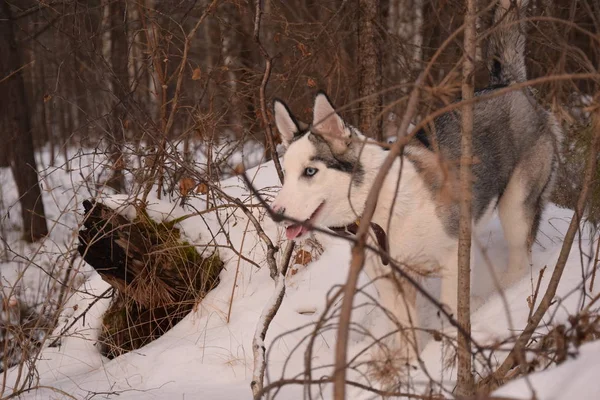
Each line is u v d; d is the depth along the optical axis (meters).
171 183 5.79
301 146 3.95
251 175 6.50
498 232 5.49
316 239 5.58
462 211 2.94
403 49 7.21
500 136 4.61
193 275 5.41
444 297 4.18
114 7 8.10
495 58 5.04
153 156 5.66
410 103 2.27
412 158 4.11
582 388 2.12
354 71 7.06
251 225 5.65
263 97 5.03
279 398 3.91
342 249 5.50
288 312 4.90
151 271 5.31
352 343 4.45
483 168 4.42
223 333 4.90
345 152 3.94
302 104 6.97
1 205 10.60
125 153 5.50
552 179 4.90
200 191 5.89
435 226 4.01
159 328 5.44
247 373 4.46
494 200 4.57
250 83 6.29
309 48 6.89
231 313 5.12
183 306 5.46
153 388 4.46
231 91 6.32
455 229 4.05
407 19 9.54
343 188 3.95
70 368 5.29
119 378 4.75
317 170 3.92
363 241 2.09
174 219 5.57
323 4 7.60
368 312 4.72
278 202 3.93
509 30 4.89
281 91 7.18
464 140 2.90
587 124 4.32
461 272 2.98
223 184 6.32
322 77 7.07
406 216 4.00
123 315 5.53
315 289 5.11
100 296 5.66
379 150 4.05
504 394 2.21
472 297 4.58
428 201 3.99
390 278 2.58
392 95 7.71
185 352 4.81
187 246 5.19
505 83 5.01
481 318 4.21
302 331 4.70
